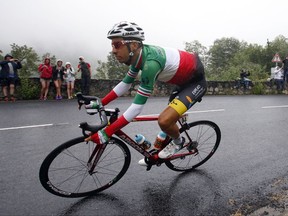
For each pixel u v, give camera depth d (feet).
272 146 14.75
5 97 30.99
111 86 37.96
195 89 9.28
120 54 7.94
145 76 7.97
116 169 10.00
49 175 9.12
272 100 35.83
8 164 11.86
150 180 10.46
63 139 15.76
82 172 9.56
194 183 10.24
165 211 8.43
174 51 8.93
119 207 8.64
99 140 8.12
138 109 8.09
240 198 9.18
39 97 33.60
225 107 28.19
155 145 10.18
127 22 7.85
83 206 8.66
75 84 35.83
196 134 11.32
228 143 15.10
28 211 8.34
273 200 9.01
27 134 16.66
